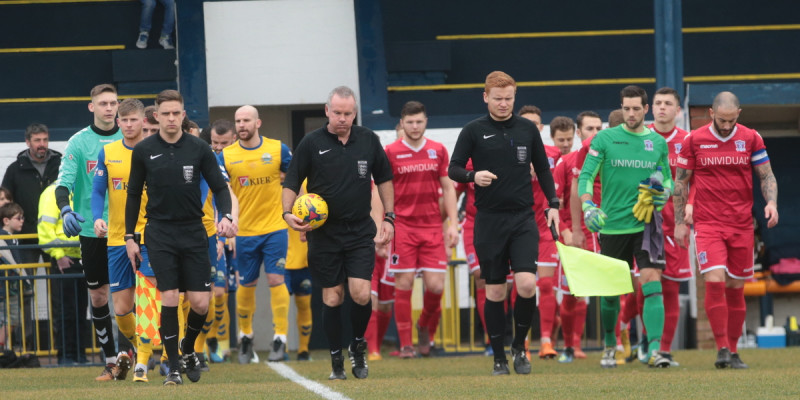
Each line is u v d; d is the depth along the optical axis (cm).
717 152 2747
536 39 4834
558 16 4894
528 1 4891
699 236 2780
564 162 3225
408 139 3294
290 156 3319
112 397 2005
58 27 4706
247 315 3350
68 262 3294
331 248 2381
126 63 4509
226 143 3369
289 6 4603
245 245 3312
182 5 4562
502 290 2558
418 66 4675
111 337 2698
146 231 2347
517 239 2514
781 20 4881
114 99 2644
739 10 4878
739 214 2772
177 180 2319
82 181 2658
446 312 3994
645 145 2741
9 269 3309
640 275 2788
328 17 4609
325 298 2412
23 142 4131
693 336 3919
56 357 3494
